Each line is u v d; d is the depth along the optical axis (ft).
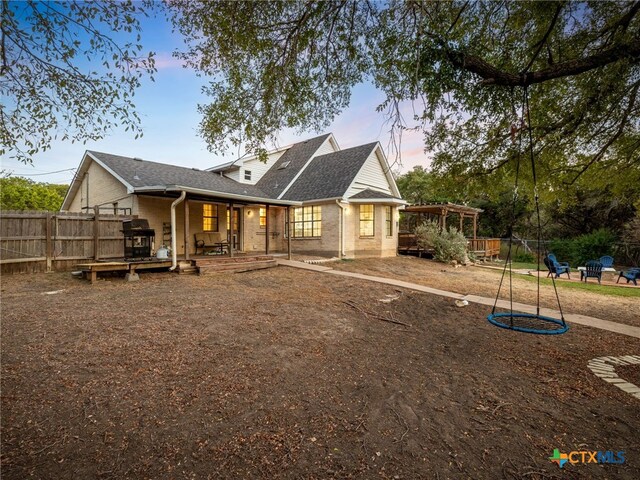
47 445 7.65
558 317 20.84
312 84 16.17
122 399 9.70
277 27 14.47
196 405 9.58
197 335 15.07
